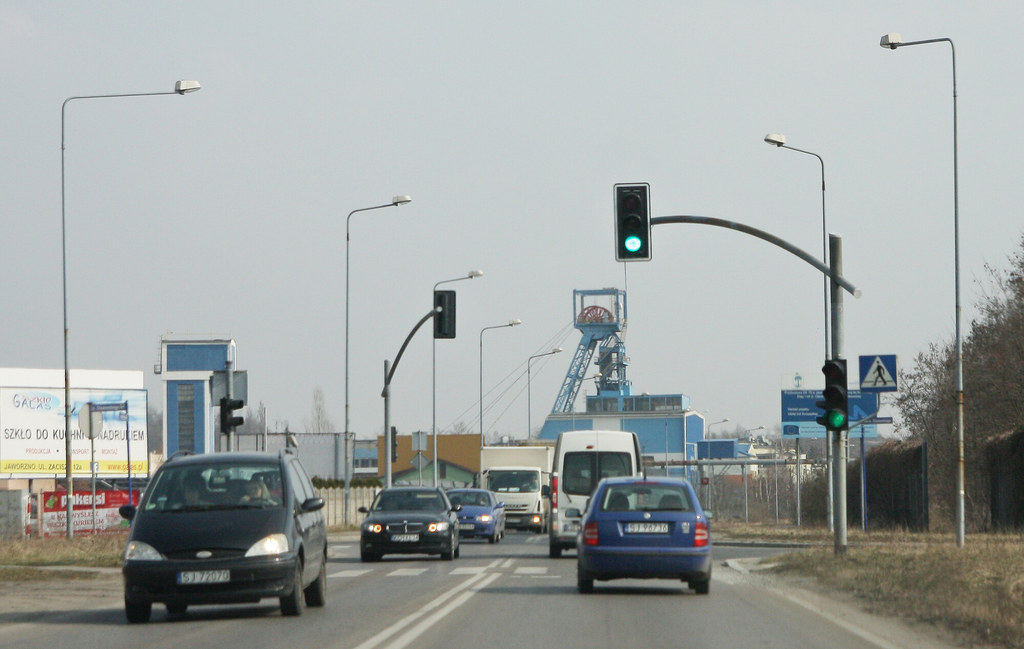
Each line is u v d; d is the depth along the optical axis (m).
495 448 75.94
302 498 20.64
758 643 15.66
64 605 22.52
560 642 15.70
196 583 18.48
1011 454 41.50
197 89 43.38
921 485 46.66
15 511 48.91
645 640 15.95
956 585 21.69
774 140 49.72
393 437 54.00
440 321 45.12
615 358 174.25
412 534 36.28
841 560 29.25
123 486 99.81
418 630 17.06
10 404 93.62
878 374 35.16
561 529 37.81
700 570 22.84
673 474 135.88
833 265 30.69
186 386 114.75
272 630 17.47
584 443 38.19
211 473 20.12
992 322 49.00
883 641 15.93
